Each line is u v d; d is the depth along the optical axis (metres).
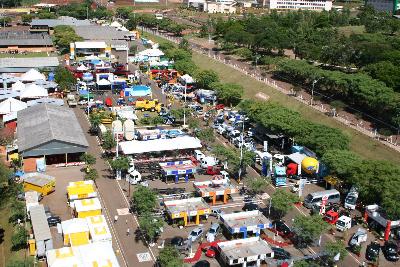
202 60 191.12
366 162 85.25
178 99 144.62
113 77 155.12
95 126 114.94
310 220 69.88
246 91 151.25
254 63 179.88
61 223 69.69
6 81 149.25
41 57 185.00
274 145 110.81
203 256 66.75
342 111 124.25
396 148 100.88
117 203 81.06
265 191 88.69
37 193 80.44
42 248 64.81
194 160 99.81
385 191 77.38
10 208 79.38
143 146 99.75
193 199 79.00
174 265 59.34
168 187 87.75
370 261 67.81
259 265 64.50
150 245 68.75
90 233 67.56
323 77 137.12
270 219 77.75
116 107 129.75
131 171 89.81
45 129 99.62
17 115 116.50
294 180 93.94
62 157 97.31
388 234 73.50
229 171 96.00
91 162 94.69
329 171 91.19
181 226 73.88
